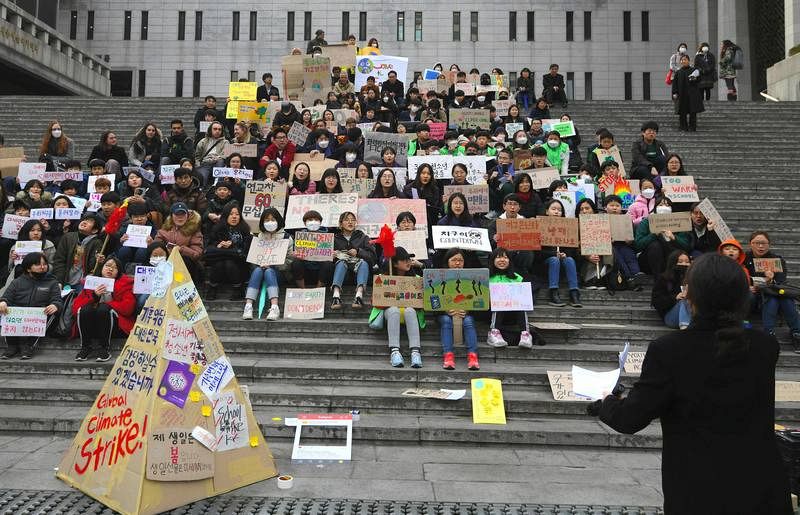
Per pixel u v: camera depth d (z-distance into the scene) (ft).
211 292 26.94
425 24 153.89
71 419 18.30
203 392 14.20
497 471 16.11
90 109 59.57
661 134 50.75
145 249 26.05
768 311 23.75
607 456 17.47
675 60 56.24
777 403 20.04
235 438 14.65
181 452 13.55
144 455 13.07
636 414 8.20
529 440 18.12
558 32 152.87
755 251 25.26
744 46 114.11
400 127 43.70
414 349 21.95
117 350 22.75
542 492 14.70
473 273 22.91
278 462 16.38
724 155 46.24
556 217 27.94
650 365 8.25
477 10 154.30
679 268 24.70
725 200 38.81
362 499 14.03
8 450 16.96
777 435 12.88
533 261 27.94
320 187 31.91
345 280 27.14
